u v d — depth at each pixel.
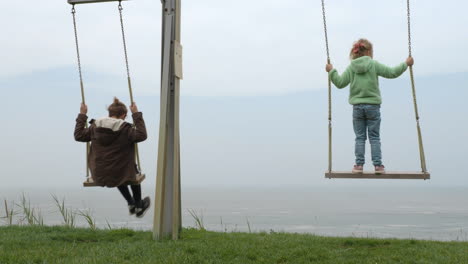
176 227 6.98
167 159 7.05
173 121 7.05
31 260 5.71
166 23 7.03
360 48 7.21
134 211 6.40
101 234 7.85
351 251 6.45
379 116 6.94
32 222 9.39
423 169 6.77
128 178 6.02
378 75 7.11
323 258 5.99
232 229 8.91
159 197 6.91
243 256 5.98
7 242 6.80
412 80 7.00
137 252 6.03
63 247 6.58
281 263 5.82
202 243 6.59
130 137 6.03
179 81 7.21
